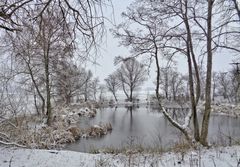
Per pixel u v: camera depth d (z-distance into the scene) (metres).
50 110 14.73
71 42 3.73
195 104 9.78
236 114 27.50
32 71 12.21
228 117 26.36
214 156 6.75
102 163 6.36
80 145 13.89
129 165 5.98
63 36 3.74
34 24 3.69
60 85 15.44
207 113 9.12
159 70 10.84
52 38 3.79
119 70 51.44
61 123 15.92
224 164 5.89
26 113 10.02
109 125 19.23
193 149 8.09
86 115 27.41
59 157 7.10
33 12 3.60
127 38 9.85
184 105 18.36
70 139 14.56
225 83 35.69
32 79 12.45
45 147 10.79
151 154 7.54
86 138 16.06
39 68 12.75
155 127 19.20
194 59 10.00
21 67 9.13
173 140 12.68
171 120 10.12
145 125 21.03
